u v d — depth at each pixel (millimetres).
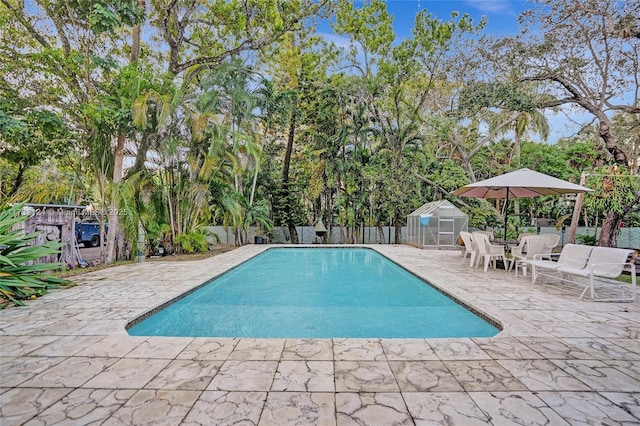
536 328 3998
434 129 15641
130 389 2551
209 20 12273
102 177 9531
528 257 7215
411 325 4848
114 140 9594
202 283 6719
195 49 13438
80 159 9602
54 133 8750
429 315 5328
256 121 14078
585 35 9781
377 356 3205
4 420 2152
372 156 16266
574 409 2314
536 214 18844
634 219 12500
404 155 16359
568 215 16125
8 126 7605
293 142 18828
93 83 9406
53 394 2475
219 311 5617
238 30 12742
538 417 2219
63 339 3582
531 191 9320
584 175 9531
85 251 13367
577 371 2889
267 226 15594
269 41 13562
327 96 16219
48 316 4391
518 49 10648
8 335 3695
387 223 17484
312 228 18578
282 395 2479
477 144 17938
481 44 11680
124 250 10188
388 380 2721
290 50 16156
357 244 15883
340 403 2373
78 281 6793
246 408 2301
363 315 5359
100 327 3967
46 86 8773
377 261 11547
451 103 15031
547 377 2777
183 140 10875
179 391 2525
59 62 8453
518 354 3252
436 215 13164
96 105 8781
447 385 2641
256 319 5164
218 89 12117
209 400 2400
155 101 9633
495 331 4391
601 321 4262
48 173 14031
